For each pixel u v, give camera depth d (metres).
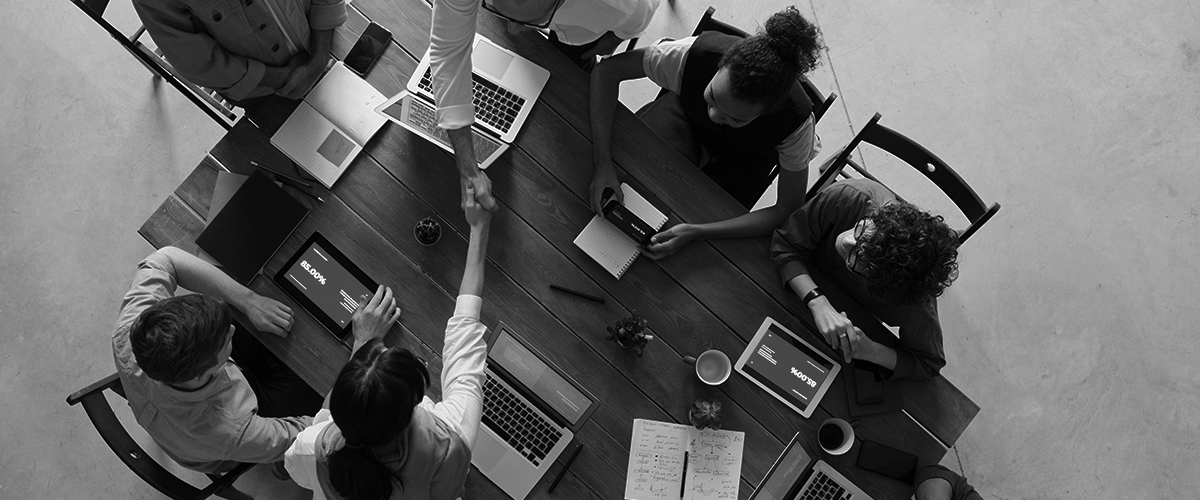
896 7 3.08
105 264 2.74
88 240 2.75
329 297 1.97
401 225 2.01
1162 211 2.97
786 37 1.60
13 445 2.61
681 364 2.02
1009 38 3.08
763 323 2.05
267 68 1.95
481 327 1.80
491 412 1.95
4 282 2.71
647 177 2.09
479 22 2.11
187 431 1.72
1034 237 2.95
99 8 1.99
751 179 2.39
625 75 2.09
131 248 2.76
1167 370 2.86
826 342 2.04
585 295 2.01
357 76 2.07
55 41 2.84
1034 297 2.91
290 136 2.02
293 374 2.16
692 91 2.06
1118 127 3.03
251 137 2.02
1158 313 2.90
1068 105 3.04
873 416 2.04
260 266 1.97
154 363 1.54
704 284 2.06
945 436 2.04
